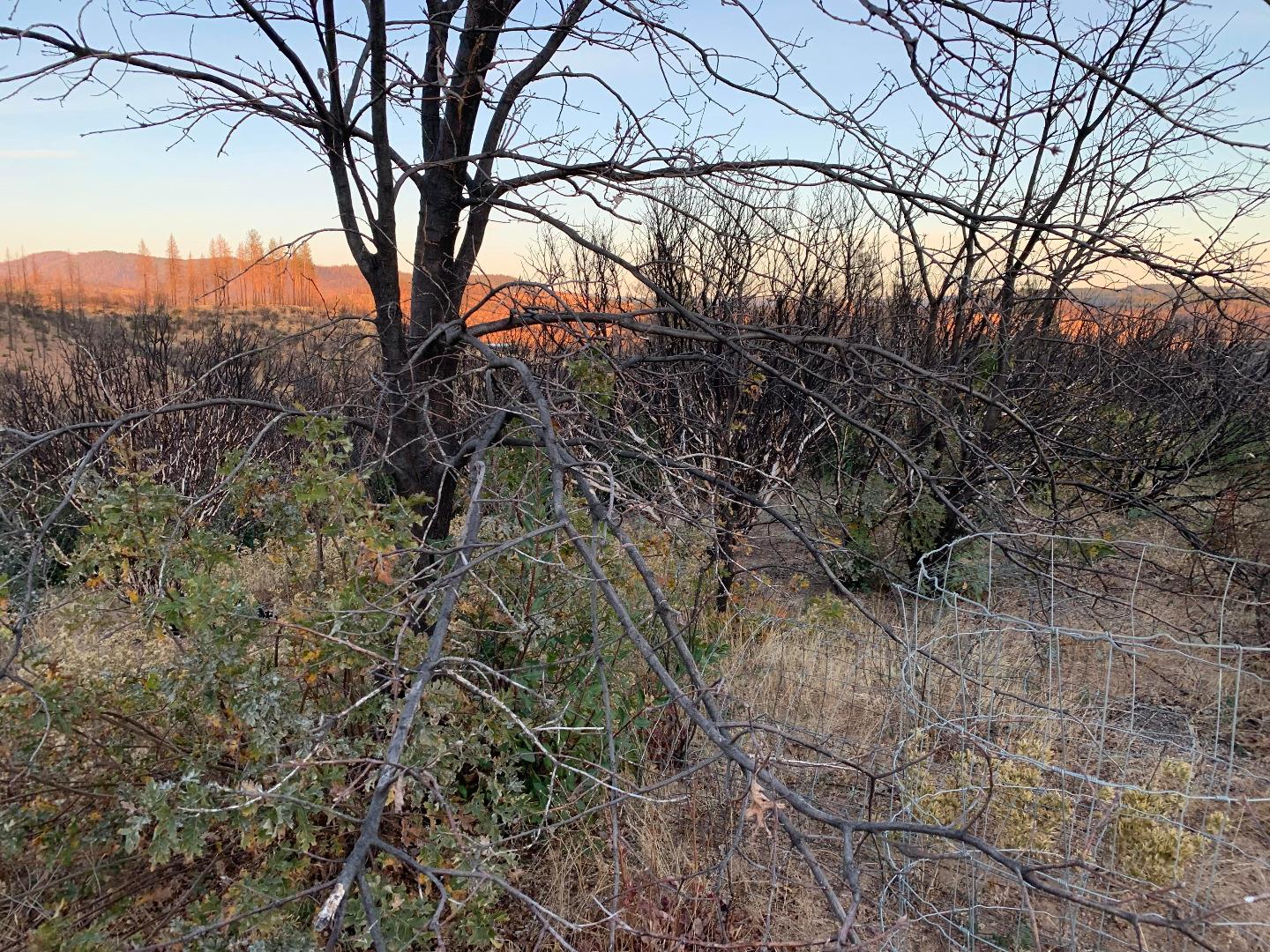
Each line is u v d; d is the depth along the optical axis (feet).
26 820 8.09
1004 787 10.00
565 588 10.59
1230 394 18.99
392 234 11.17
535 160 10.02
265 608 9.39
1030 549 13.35
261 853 8.30
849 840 5.09
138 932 8.26
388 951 7.06
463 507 13.66
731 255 17.33
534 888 10.06
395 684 7.09
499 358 9.27
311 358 12.09
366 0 9.86
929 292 18.53
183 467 21.52
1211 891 9.64
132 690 8.58
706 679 12.32
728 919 9.43
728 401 16.74
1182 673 15.80
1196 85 13.50
